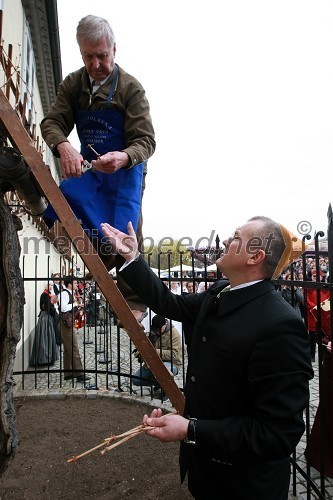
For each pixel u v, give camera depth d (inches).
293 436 52.9
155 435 57.0
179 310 82.6
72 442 140.7
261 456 52.4
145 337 70.7
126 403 183.8
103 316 411.8
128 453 132.5
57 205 64.4
